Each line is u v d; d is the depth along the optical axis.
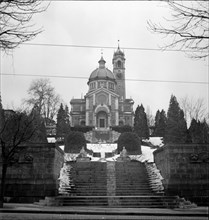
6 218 10.06
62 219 10.05
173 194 18.16
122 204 16.08
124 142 33.38
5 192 17.91
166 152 19.48
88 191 19.12
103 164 24.14
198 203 17.77
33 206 14.97
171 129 36.78
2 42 6.83
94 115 82.94
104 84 91.88
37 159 18.58
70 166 23.58
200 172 18.64
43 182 18.09
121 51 106.62
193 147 19.11
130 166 23.84
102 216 11.23
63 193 18.70
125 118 88.75
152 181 20.58
